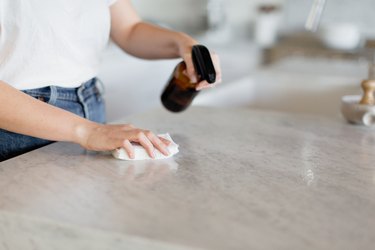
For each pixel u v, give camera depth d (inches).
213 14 123.3
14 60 39.0
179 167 34.3
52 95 41.0
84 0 42.1
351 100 49.3
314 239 23.7
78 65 43.2
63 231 25.3
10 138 39.9
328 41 111.0
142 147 36.1
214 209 27.1
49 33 39.6
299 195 29.5
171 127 45.8
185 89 44.4
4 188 30.3
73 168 34.1
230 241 23.3
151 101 88.3
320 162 36.2
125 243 23.9
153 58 51.7
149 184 31.0
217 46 118.4
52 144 40.3
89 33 43.6
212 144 40.3
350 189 30.7
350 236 24.1
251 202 28.2
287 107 90.3
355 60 108.9
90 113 45.6
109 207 27.3
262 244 23.0
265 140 41.9
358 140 42.6
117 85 81.1
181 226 24.8
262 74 91.0
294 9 121.6
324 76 87.8
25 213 26.5
